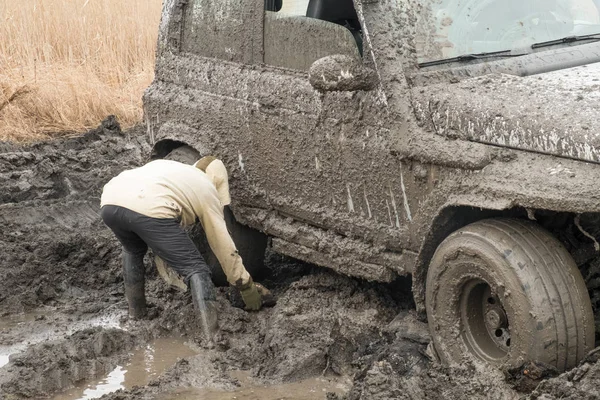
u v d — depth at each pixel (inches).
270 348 206.8
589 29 217.3
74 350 210.4
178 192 219.6
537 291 163.0
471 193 173.8
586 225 174.1
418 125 186.1
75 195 330.6
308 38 212.8
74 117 436.8
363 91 196.7
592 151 158.7
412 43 193.9
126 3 577.3
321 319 211.5
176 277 239.9
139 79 488.4
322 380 197.3
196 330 224.7
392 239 194.5
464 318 179.3
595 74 187.2
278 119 217.2
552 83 181.0
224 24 236.8
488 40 200.8
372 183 196.7
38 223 305.9
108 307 247.9
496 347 176.7
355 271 205.5
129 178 223.3
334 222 207.6
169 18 256.4
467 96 182.4
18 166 357.7
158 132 253.8
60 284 261.9
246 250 241.9
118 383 200.5
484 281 171.8
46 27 519.5
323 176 208.5
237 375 200.4
